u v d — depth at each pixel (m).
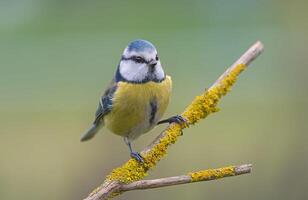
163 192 10.14
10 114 14.49
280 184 10.34
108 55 16.58
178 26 19.66
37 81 15.82
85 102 14.96
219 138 12.86
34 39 18.25
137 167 5.50
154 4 22.56
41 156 12.91
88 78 15.84
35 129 13.97
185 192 10.25
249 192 10.37
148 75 7.09
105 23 21.47
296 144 10.58
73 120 14.16
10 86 15.67
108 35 18.44
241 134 12.88
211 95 6.20
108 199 5.25
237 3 18.27
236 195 10.31
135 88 7.12
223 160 12.03
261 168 10.59
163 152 5.79
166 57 15.69
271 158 10.67
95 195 5.23
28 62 16.50
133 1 23.36
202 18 19.55
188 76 15.16
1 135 13.76
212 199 10.37
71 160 11.79
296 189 10.26
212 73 15.22
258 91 14.24
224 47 15.75
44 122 14.17
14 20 21.77
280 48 13.42
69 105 14.79
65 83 15.67
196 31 17.27
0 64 16.36
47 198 11.54
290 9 12.61
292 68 11.68
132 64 7.13
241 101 14.08
